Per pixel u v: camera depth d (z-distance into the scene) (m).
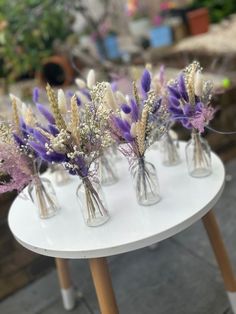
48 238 0.57
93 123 0.52
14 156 0.56
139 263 0.99
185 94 0.58
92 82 0.66
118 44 1.83
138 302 0.86
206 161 0.65
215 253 0.69
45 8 1.47
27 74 1.72
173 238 1.05
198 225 1.08
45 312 0.90
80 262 1.05
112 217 0.59
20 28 1.48
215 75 1.40
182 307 0.81
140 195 0.60
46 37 1.56
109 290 0.57
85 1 1.65
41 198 0.63
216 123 1.40
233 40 1.56
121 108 0.54
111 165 0.71
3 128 0.56
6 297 0.97
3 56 1.60
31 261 1.08
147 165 0.59
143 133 0.53
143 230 0.53
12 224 0.65
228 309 0.77
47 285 0.98
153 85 0.64
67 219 0.62
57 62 1.57
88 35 1.73
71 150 0.52
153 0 1.88
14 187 0.59
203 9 1.84
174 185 0.64
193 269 0.91
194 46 1.61
